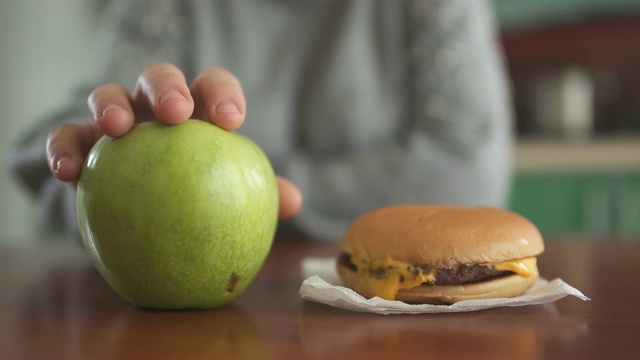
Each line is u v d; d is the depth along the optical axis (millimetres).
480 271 383
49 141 388
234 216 352
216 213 347
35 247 652
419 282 377
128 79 862
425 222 395
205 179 345
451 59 863
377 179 793
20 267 524
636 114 1619
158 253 346
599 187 1467
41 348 310
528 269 394
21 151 759
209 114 367
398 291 382
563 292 373
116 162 348
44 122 801
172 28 916
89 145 397
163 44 907
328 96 914
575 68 1620
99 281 463
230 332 333
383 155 815
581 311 370
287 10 979
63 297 410
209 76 384
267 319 356
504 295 385
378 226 403
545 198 1518
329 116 915
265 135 903
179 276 353
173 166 344
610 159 1457
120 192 344
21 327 342
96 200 349
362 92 906
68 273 496
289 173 792
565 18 1605
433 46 882
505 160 877
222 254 354
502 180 854
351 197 789
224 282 363
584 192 1483
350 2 932
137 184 343
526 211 1536
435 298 380
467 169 805
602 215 1468
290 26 971
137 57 883
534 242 401
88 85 861
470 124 828
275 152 885
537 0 1559
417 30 896
